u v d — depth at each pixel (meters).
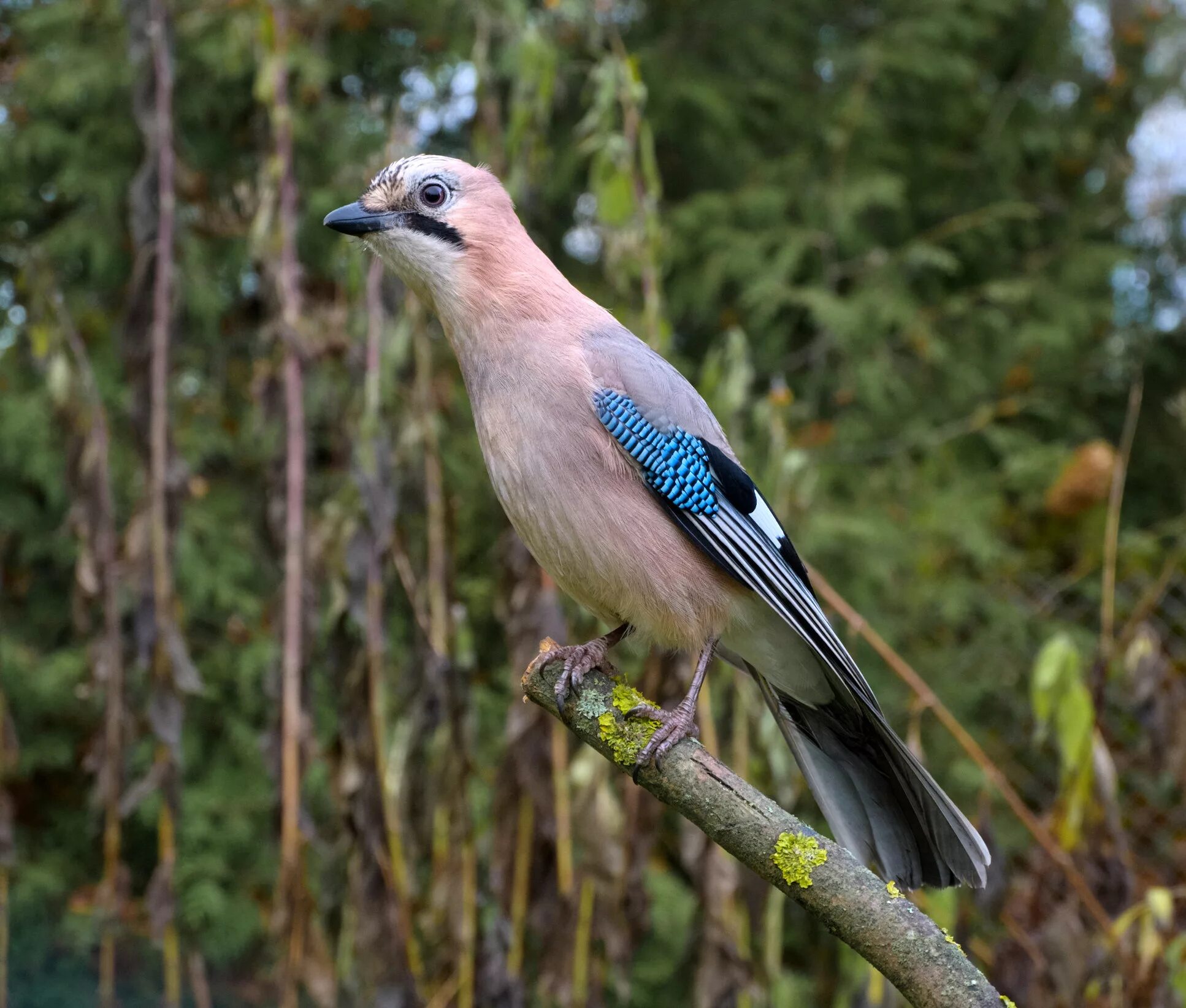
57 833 7.11
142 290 4.36
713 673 4.36
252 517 5.71
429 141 7.62
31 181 7.71
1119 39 9.76
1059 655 3.90
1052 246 9.70
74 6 7.34
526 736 4.08
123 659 4.61
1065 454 8.36
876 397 8.30
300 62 6.82
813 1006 6.00
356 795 4.09
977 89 9.51
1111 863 4.16
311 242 6.74
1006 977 4.01
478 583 6.42
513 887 4.18
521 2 4.79
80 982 6.65
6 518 6.99
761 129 9.13
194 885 6.63
